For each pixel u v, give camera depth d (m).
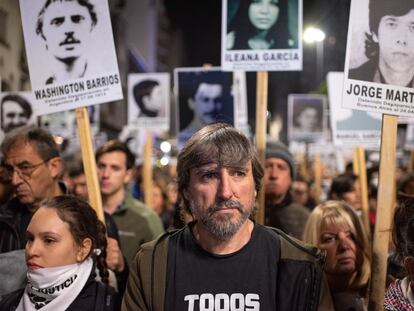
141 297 1.96
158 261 1.96
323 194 9.28
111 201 3.94
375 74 2.34
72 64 2.76
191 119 5.28
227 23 3.00
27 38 2.80
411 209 1.84
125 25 31.59
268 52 2.97
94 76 2.74
